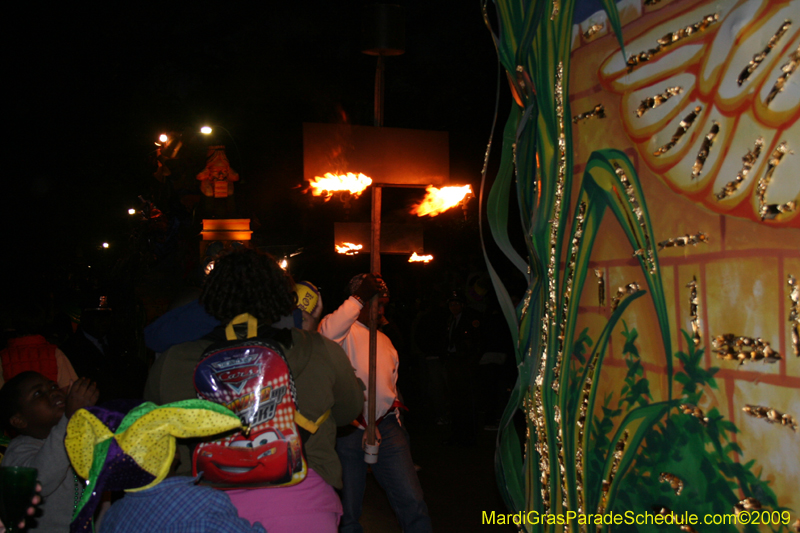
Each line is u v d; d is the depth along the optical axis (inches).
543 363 66.2
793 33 38.3
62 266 703.7
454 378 338.6
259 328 89.0
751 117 40.8
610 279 54.7
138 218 474.9
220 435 80.4
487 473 283.3
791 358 38.6
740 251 41.8
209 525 67.9
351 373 94.6
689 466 46.8
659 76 48.4
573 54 58.8
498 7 74.0
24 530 96.3
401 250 153.0
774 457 40.0
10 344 191.9
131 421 68.2
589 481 58.0
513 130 73.9
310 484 85.0
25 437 108.9
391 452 154.4
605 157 54.7
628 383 52.9
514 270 390.0
